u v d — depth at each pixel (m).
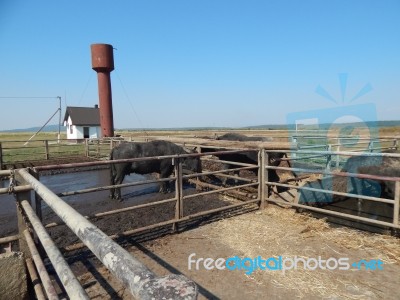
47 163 12.73
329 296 2.81
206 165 8.94
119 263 0.89
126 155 6.63
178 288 0.71
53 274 3.17
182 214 4.56
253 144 6.65
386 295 2.81
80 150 17.98
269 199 5.55
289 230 4.42
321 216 5.11
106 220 5.06
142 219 5.11
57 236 4.30
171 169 7.29
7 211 6.14
